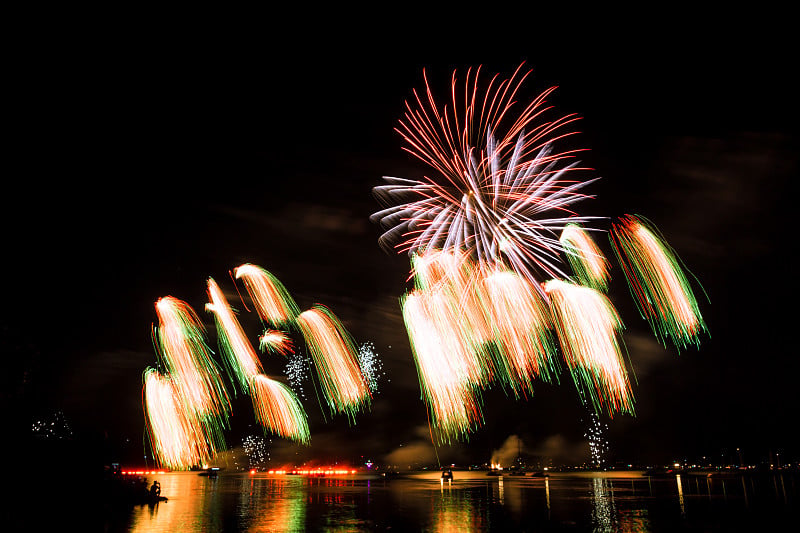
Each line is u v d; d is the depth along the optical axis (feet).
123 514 124.36
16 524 95.91
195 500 166.71
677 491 186.50
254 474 433.48
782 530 93.25
